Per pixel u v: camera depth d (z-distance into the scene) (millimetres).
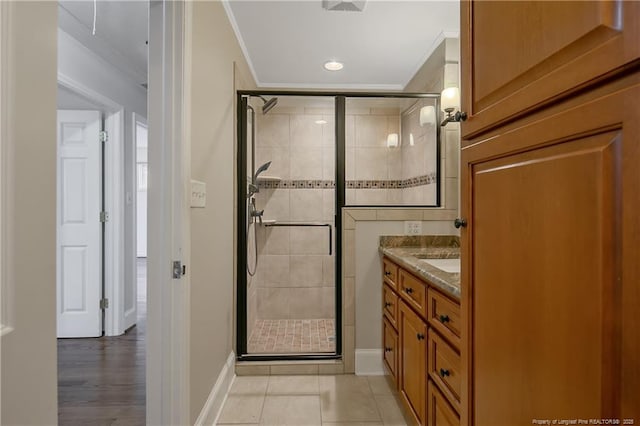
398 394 1907
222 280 1973
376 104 2812
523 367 628
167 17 1343
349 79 3002
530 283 608
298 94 2363
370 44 2418
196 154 1519
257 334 2875
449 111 2209
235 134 2297
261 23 2160
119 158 2973
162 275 1342
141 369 2307
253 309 2904
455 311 1144
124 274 3041
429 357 1396
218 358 1883
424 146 2566
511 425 667
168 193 1338
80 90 2516
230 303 2162
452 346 1182
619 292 439
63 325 2869
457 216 2289
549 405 558
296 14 2062
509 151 672
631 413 424
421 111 2523
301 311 3234
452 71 2277
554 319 547
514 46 659
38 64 569
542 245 576
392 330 2004
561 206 532
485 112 764
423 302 1470
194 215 1500
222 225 1965
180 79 1346
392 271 2010
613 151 447
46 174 588
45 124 585
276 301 3229
